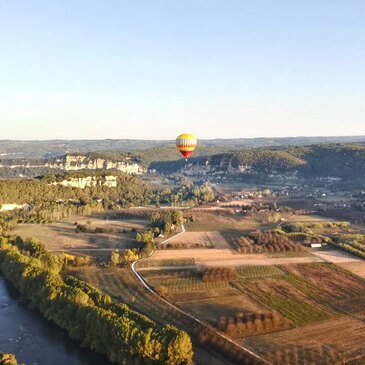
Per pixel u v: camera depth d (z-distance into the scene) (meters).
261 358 137.50
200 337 150.25
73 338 154.62
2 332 160.38
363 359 138.62
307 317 169.12
